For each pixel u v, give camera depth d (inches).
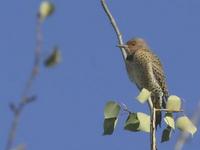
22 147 175.5
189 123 314.8
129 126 364.2
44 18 181.5
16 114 176.7
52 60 179.0
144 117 367.6
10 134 174.9
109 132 363.6
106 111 365.4
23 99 177.9
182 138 263.9
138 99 375.9
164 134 370.0
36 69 179.0
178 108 367.9
